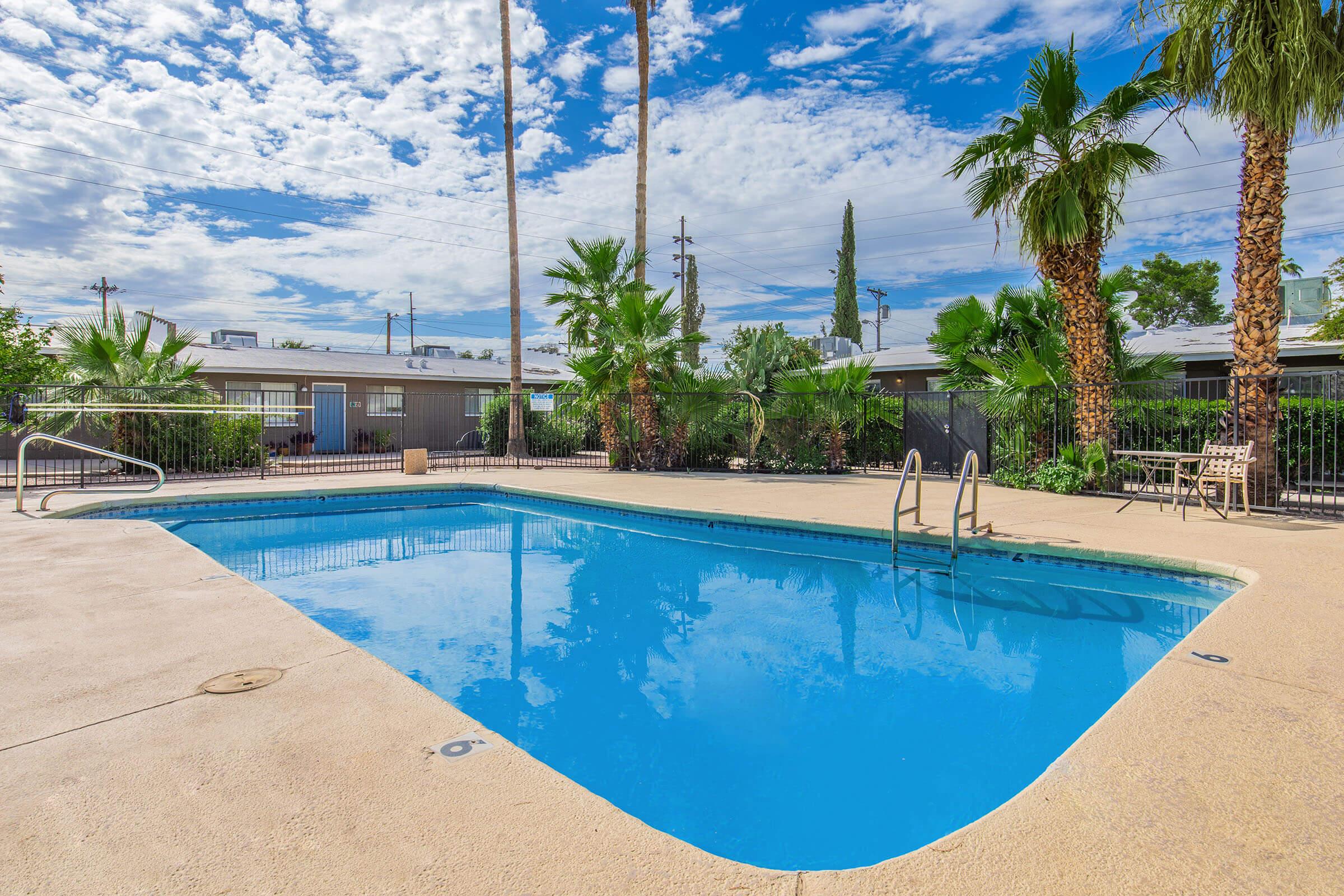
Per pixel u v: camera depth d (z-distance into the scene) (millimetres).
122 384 12633
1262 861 1580
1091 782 1976
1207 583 5184
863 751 2959
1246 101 7914
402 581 6242
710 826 2402
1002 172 9914
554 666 4043
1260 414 8289
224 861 1590
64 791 1926
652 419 14375
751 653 4250
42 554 5555
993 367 11273
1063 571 5895
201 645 3285
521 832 1717
